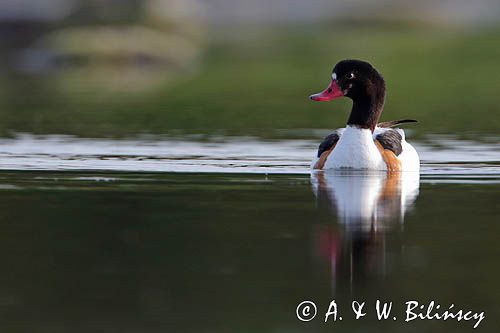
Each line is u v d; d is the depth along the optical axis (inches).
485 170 617.6
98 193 529.0
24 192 530.3
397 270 382.9
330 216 469.4
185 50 1697.8
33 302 344.5
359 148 603.8
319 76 1362.0
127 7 1752.0
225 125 858.8
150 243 418.0
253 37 2052.2
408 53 1688.0
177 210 484.1
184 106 1016.2
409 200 510.6
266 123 879.1
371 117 611.8
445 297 355.9
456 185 557.9
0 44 1883.6
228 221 460.1
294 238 427.2
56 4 1971.0
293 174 596.1
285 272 378.9
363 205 495.8
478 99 1115.3
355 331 332.8
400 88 1242.6
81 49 1600.6
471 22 2438.5
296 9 2746.1
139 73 1465.3
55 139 754.2
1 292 354.0
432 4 2662.4
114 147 714.8
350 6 2669.8
